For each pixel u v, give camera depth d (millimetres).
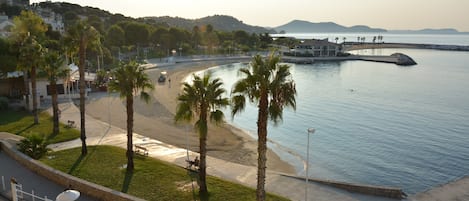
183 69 117938
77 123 43312
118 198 19609
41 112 47906
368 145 45938
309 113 63750
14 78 57594
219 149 38781
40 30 46375
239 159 35781
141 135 41375
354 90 90000
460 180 31672
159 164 29016
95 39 30359
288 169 36000
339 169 37469
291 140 47219
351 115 63000
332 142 46875
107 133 39438
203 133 21703
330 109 67625
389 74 123188
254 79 18062
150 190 23531
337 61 169000
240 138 43875
